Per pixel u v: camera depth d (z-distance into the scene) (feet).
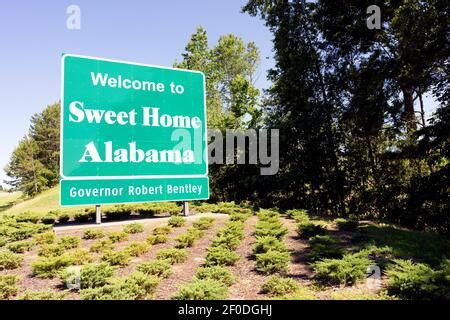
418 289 20.24
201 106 53.31
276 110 80.53
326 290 22.26
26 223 49.16
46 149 262.88
